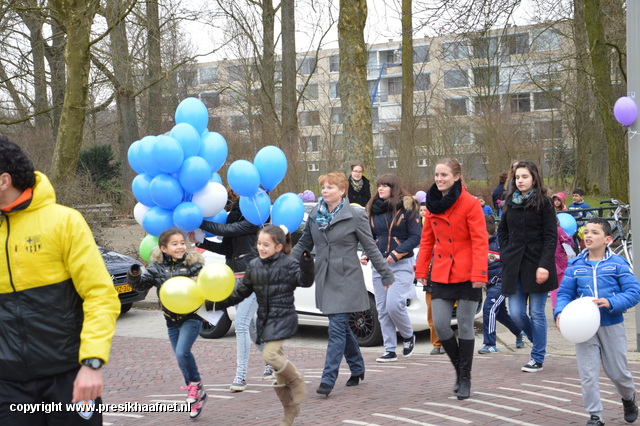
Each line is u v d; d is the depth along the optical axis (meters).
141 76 23.84
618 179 21.66
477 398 6.00
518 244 6.94
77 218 3.26
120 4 17.55
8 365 3.21
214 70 29.94
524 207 6.84
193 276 5.65
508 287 6.98
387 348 7.94
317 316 9.46
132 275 5.61
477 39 15.41
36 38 23.48
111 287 3.27
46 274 3.20
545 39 33.16
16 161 3.14
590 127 34.97
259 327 5.34
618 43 24.02
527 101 39.41
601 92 20.58
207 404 6.19
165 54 23.86
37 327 3.20
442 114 30.45
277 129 21.19
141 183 6.15
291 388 5.21
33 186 3.23
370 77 70.31
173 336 5.77
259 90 23.44
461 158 29.39
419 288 8.84
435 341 8.42
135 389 7.19
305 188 20.02
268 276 5.35
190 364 5.68
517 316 7.09
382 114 69.12
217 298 4.98
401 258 7.81
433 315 6.15
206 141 6.36
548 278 6.80
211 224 6.39
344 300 6.28
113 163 32.47
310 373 7.41
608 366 5.05
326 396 6.17
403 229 7.83
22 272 3.18
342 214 6.34
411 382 6.74
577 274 5.18
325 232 6.38
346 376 7.14
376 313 8.98
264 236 5.38
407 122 24.75
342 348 6.27
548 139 37.66
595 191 34.97
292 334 5.33
